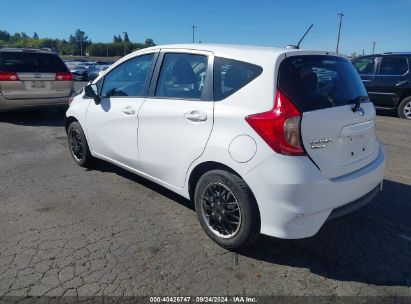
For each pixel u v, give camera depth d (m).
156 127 3.96
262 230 3.12
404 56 11.02
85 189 4.81
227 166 3.23
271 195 2.97
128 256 3.32
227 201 3.33
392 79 11.16
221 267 3.20
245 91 3.20
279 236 3.04
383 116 11.66
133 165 4.49
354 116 3.36
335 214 3.17
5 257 3.26
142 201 4.47
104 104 4.82
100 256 3.31
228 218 3.35
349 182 3.19
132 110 4.29
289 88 3.05
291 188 2.91
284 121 2.94
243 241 3.25
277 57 3.16
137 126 4.23
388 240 3.70
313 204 2.97
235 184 3.18
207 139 3.37
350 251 3.49
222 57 3.49
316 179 2.97
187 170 3.66
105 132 4.82
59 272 3.08
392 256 3.43
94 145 5.14
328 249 3.52
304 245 3.57
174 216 4.10
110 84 4.82
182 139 3.64
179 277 3.06
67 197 4.55
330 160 3.12
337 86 3.41
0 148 6.72
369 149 3.64
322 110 3.11
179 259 3.30
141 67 4.38
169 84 3.97
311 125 3.00
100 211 4.19
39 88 9.05
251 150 3.04
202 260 3.29
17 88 8.77
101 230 3.77
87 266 3.17
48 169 5.58
